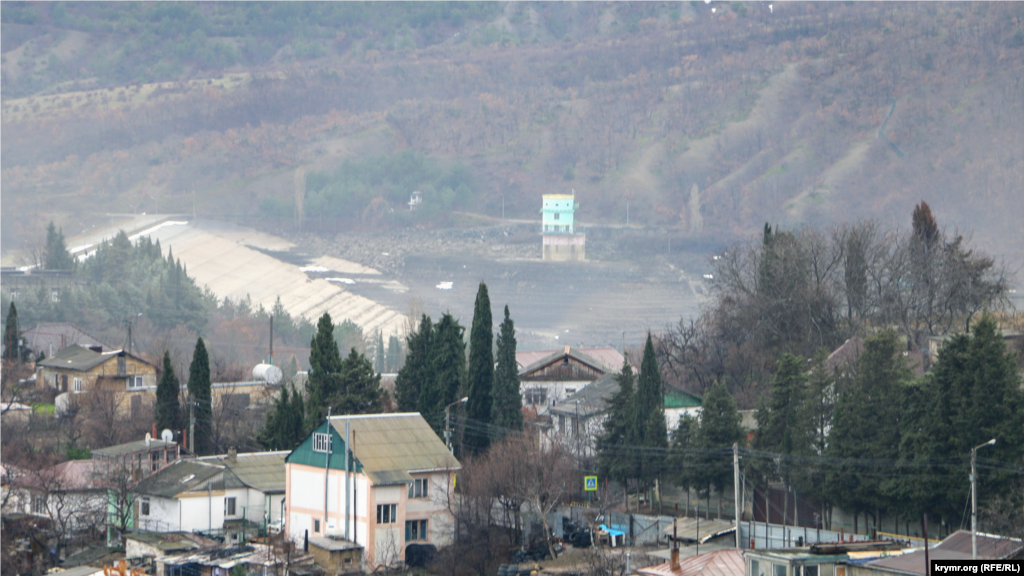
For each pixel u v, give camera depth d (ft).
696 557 653.30
